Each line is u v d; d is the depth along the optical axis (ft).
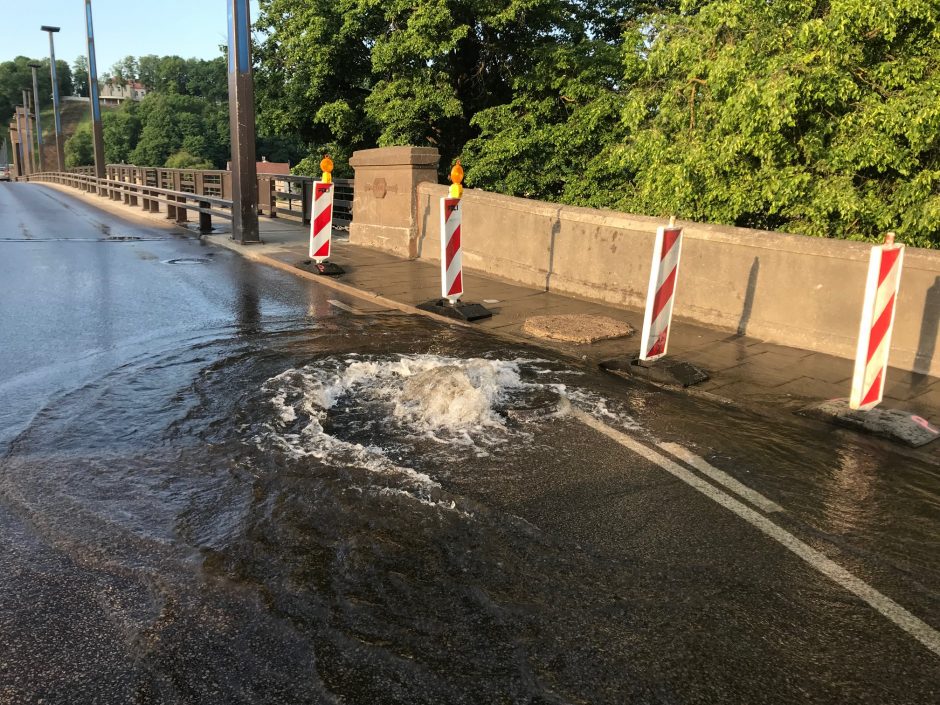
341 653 8.43
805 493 13.20
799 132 28.12
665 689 7.99
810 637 8.98
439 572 10.16
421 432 15.64
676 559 10.71
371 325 26.68
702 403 18.49
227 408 16.75
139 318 26.99
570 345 24.03
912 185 25.73
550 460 14.35
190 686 7.91
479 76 63.21
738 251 25.64
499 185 55.98
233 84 47.91
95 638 8.68
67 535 11.01
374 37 63.21
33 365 20.44
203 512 11.76
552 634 8.86
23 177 269.64
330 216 38.45
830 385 19.93
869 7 23.81
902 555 11.07
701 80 31.53
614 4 59.57
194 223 67.46
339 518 11.62
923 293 20.99
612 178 51.37
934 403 18.53
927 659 8.63
